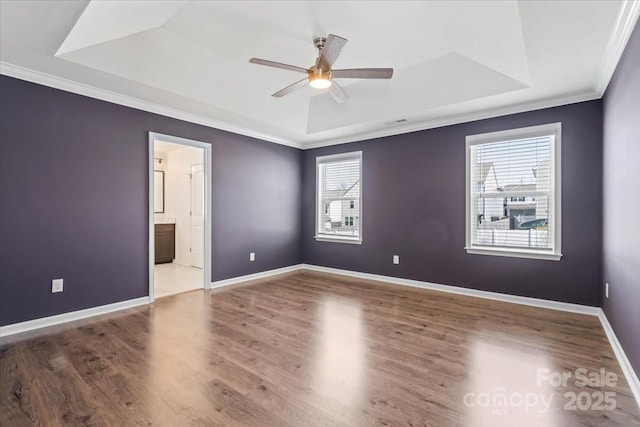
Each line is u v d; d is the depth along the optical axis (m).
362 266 5.16
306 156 5.89
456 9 2.26
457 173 4.19
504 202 3.89
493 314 3.37
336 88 2.92
